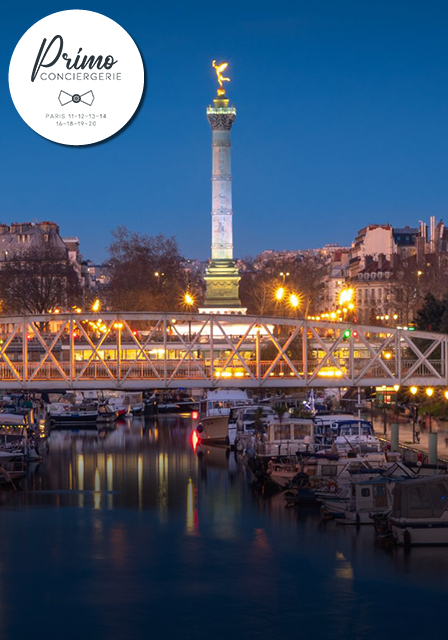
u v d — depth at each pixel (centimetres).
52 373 15250
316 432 10506
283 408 11800
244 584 6644
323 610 6206
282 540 7481
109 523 8162
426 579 6581
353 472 7975
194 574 6844
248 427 11650
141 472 10469
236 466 10819
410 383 11275
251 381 10994
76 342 18875
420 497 7125
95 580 6769
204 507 8656
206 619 6122
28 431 11469
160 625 6047
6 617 6178
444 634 5900
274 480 9100
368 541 7356
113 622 6103
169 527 8000
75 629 6006
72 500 9038
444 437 11306
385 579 6606
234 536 7675
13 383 10894
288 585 6594
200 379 10956
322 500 8119
